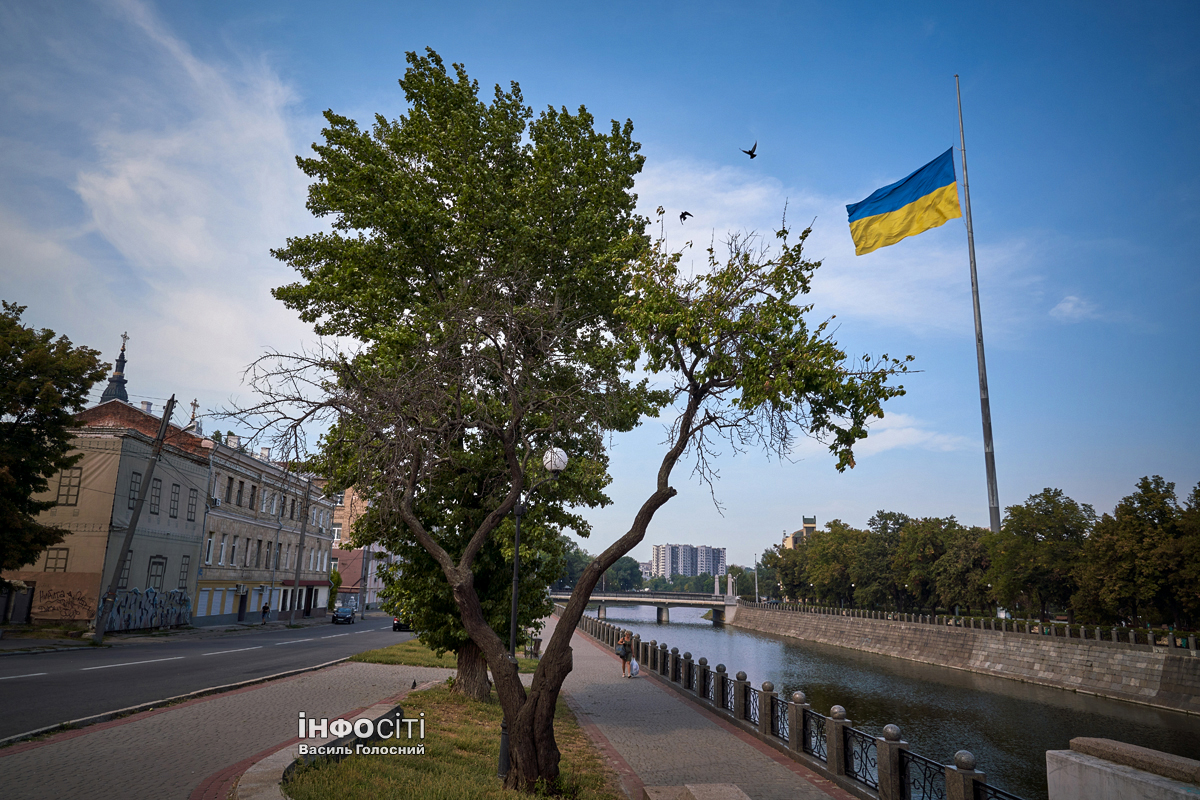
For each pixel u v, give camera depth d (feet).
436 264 49.42
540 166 49.67
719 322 30.12
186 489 135.85
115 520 112.57
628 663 81.76
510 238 47.11
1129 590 135.74
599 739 43.55
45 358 91.50
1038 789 65.00
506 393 39.45
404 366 35.22
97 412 129.08
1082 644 126.93
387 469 32.07
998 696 118.32
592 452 36.76
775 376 28.40
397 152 51.31
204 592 145.07
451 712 44.27
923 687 128.98
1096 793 20.51
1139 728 92.68
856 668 160.66
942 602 229.04
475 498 50.34
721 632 305.94
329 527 221.05
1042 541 165.99
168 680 52.85
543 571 52.65
